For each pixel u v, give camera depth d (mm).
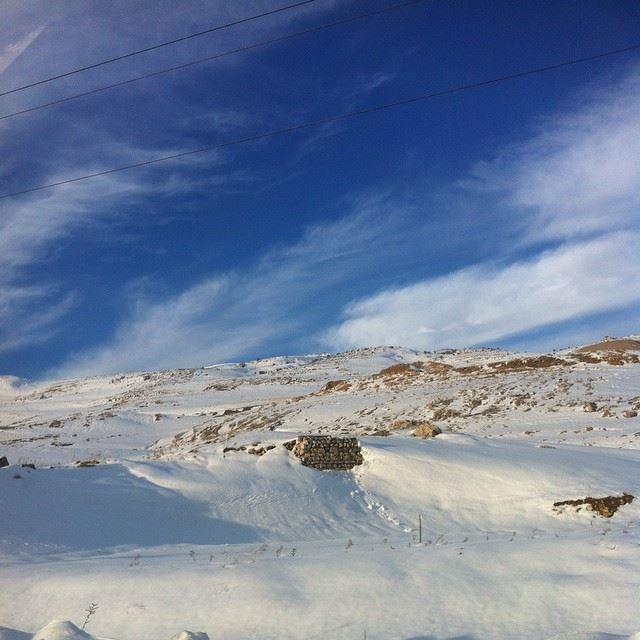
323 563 13273
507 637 9453
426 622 10188
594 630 9508
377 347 165500
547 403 41438
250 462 25516
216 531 20453
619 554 12852
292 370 131875
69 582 12477
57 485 21609
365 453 25812
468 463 23844
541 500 20516
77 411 109188
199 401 90812
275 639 9805
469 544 15289
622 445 27828
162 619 10781
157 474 23688
